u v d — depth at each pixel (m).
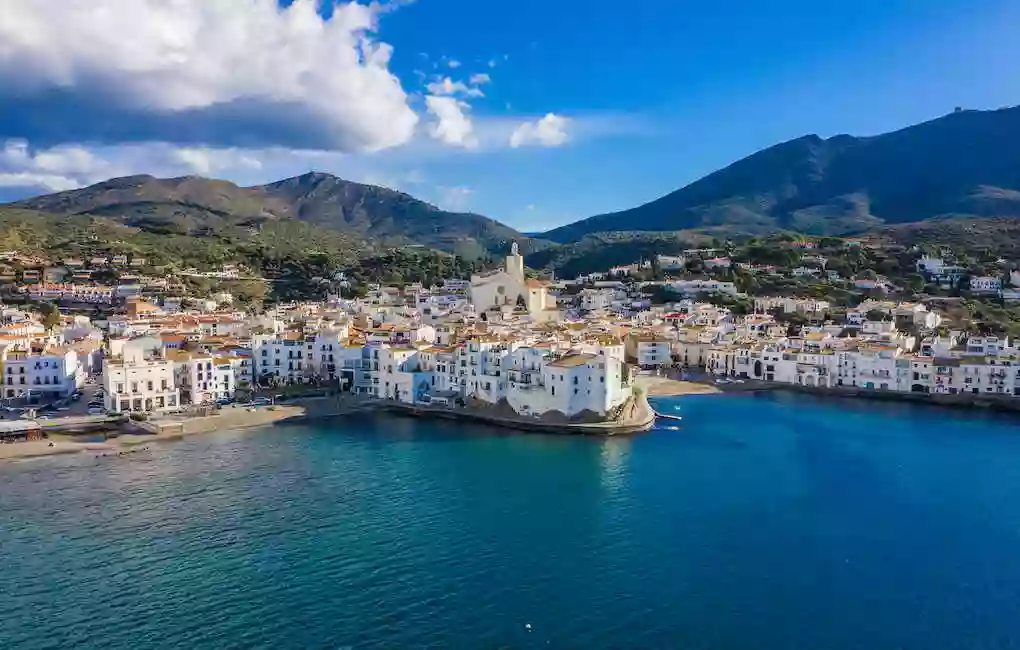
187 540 119.31
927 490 146.88
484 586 104.62
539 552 115.94
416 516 130.75
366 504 136.62
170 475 153.00
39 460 163.62
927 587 106.25
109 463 161.75
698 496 142.62
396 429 195.50
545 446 178.50
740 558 114.94
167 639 90.56
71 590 102.50
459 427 198.25
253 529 124.06
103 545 117.06
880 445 181.38
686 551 117.12
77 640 90.19
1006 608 100.31
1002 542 121.81
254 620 95.06
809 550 118.12
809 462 165.88
